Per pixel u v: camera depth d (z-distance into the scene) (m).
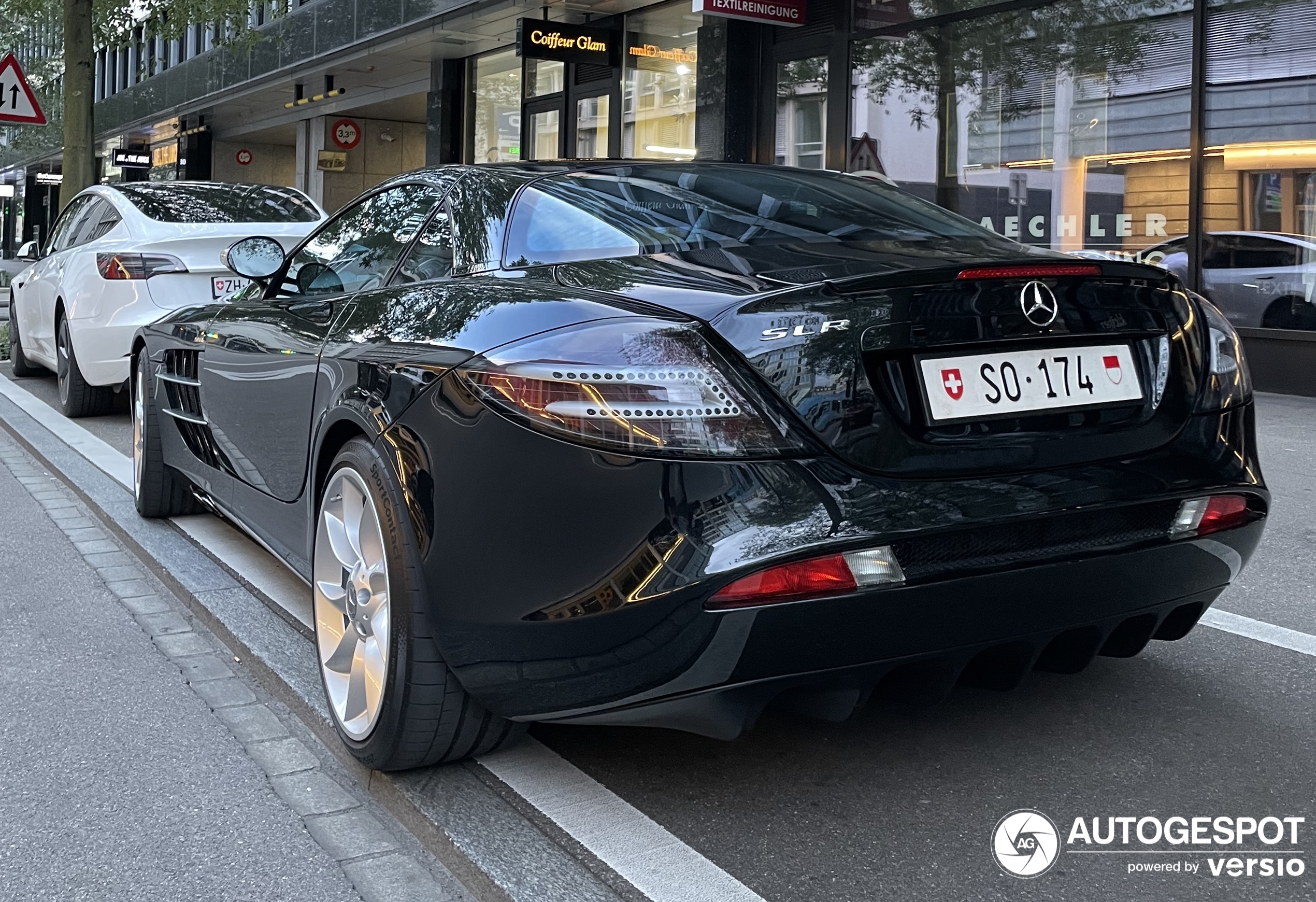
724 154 13.73
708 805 2.65
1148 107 9.71
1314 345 8.63
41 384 10.55
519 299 2.58
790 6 12.80
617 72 16.22
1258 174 8.98
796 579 2.20
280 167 32.62
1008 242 3.08
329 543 2.99
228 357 4.10
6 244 57.59
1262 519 2.75
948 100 11.48
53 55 25.30
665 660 2.24
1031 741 2.96
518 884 2.30
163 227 7.98
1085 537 2.49
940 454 2.37
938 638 2.36
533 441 2.32
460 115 20.12
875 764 2.84
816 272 2.45
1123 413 2.61
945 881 2.33
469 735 2.68
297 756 3.03
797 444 2.26
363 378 2.89
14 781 2.87
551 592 2.31
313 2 21.39
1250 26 8.96
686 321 2.31
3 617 4.20
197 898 2.35
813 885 2.32
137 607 4.32
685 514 2.20
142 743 3.10
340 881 2.42
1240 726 3.04
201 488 4.70
